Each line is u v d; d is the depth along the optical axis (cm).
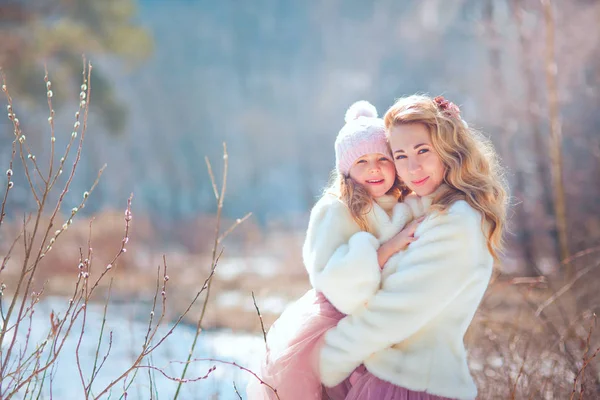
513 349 381
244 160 5209
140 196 4525
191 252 2092
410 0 3453
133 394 398
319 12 5122
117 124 2484
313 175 4900
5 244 1130
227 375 436
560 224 680
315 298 272
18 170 2136
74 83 2262
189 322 670
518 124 1073
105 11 2147
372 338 249
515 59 1150
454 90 2164
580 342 388
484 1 1221
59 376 432
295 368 262
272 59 5562
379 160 267
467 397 250
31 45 1934
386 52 3741
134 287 967
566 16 1102
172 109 5228
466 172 258
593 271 500
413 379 247
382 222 263
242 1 5831
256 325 612
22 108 2323
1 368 253
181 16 5822
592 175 959
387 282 252
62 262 1154
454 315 253
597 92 1055
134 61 2381
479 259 253
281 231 2798
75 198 3453
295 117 5238
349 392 259
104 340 548
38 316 605
